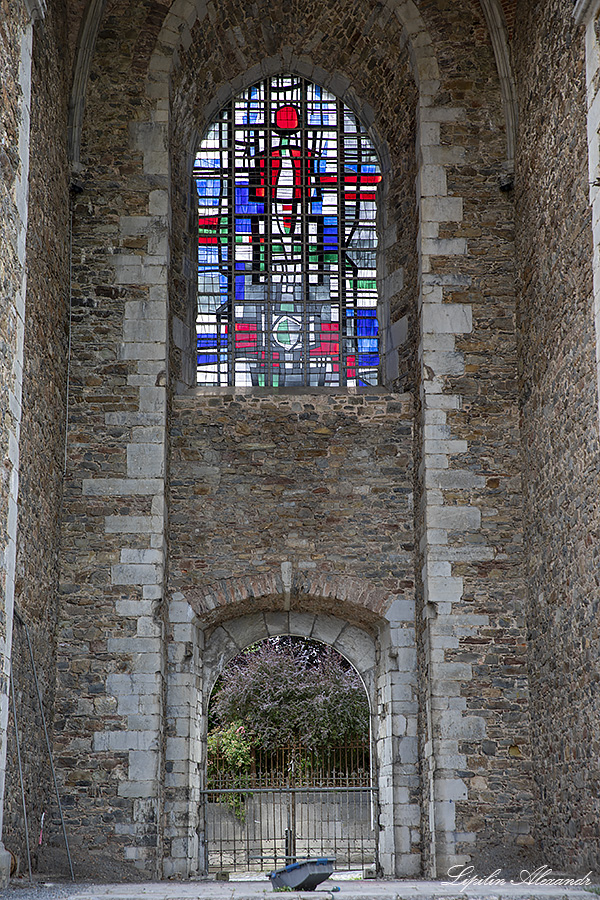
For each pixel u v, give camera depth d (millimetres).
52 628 9156
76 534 9539
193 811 9727
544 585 8852
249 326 11062
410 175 10797
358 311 11164
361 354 11055
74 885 7375
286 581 9984
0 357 6332
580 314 7914
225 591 9953
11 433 6543
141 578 9461
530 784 9070
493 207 10250
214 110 11562
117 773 9016
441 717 9219
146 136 10328
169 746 9570
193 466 10211
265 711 16000
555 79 8703
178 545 10031
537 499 9125
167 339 10102
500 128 10359
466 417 9859
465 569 9531
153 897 5930
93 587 9430
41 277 8773
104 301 10039
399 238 10961
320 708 15828
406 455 10320
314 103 11664
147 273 10102
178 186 10961
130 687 9219
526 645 9375
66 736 9094
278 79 11672
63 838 8805
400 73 10883
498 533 9609
